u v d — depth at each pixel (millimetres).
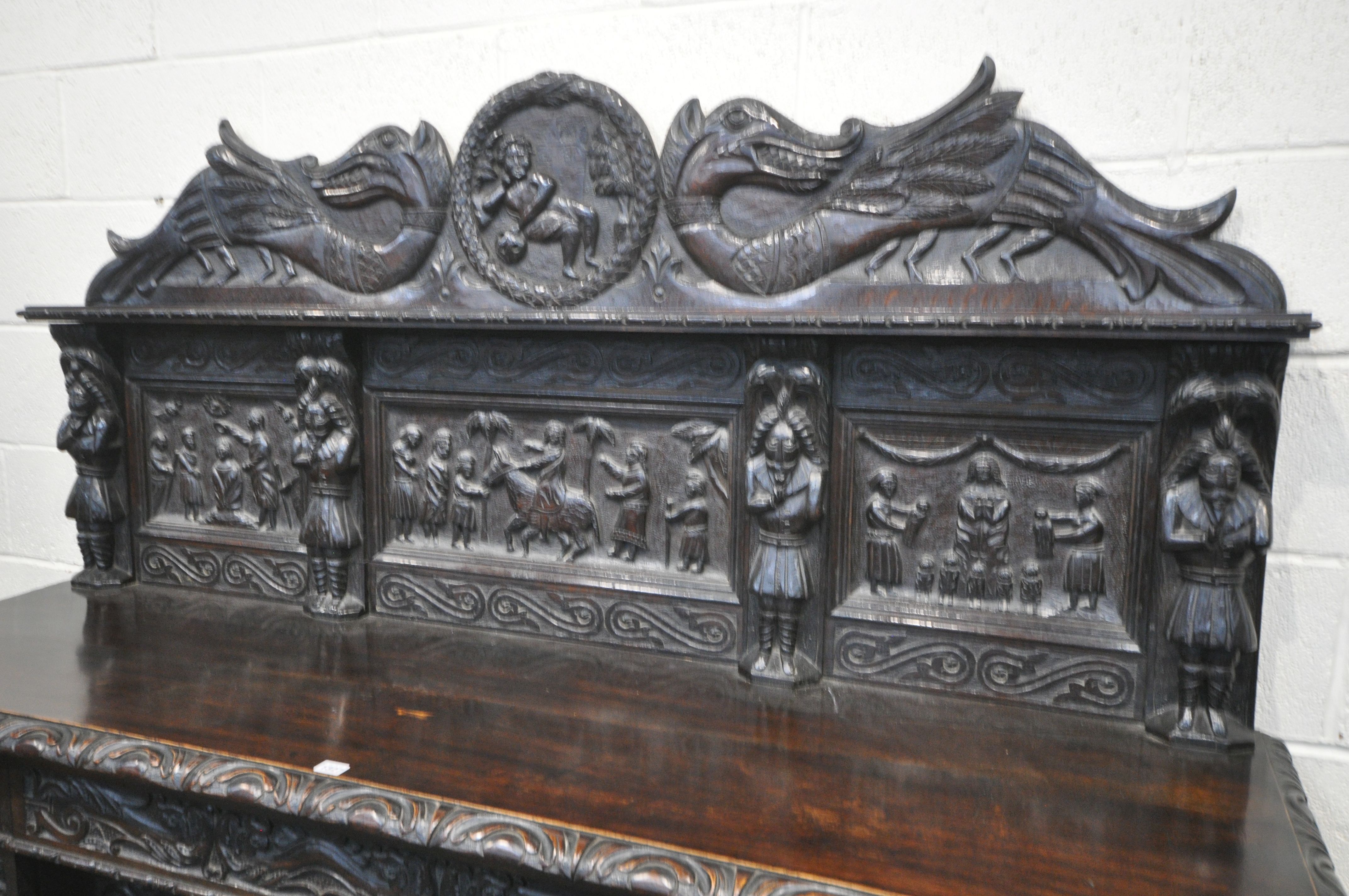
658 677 1199
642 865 810
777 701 1129
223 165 1395
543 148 1249
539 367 1298
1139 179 1076
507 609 1346
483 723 1061
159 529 1536
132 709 1088
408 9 1336
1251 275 988
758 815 874
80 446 1497
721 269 1171
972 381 1112
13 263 1631
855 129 1116
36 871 1173
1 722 1062
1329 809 1109
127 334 1512
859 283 1129
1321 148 1016
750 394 1165
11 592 1707
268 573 1475
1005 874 790
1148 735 1049
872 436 1168
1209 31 1034
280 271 1396
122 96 1512
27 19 1545
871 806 893
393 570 1398
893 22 1138
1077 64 1082
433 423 1375
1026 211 1064
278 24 1406
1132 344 1044
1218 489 979
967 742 1030
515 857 837
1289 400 1072
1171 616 1023
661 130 1241
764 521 1162
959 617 1143
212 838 1024
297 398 1428
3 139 1597
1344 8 989
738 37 1197
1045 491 1109
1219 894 765
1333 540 1072
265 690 1144
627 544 1289
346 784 926
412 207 1298
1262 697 1125
